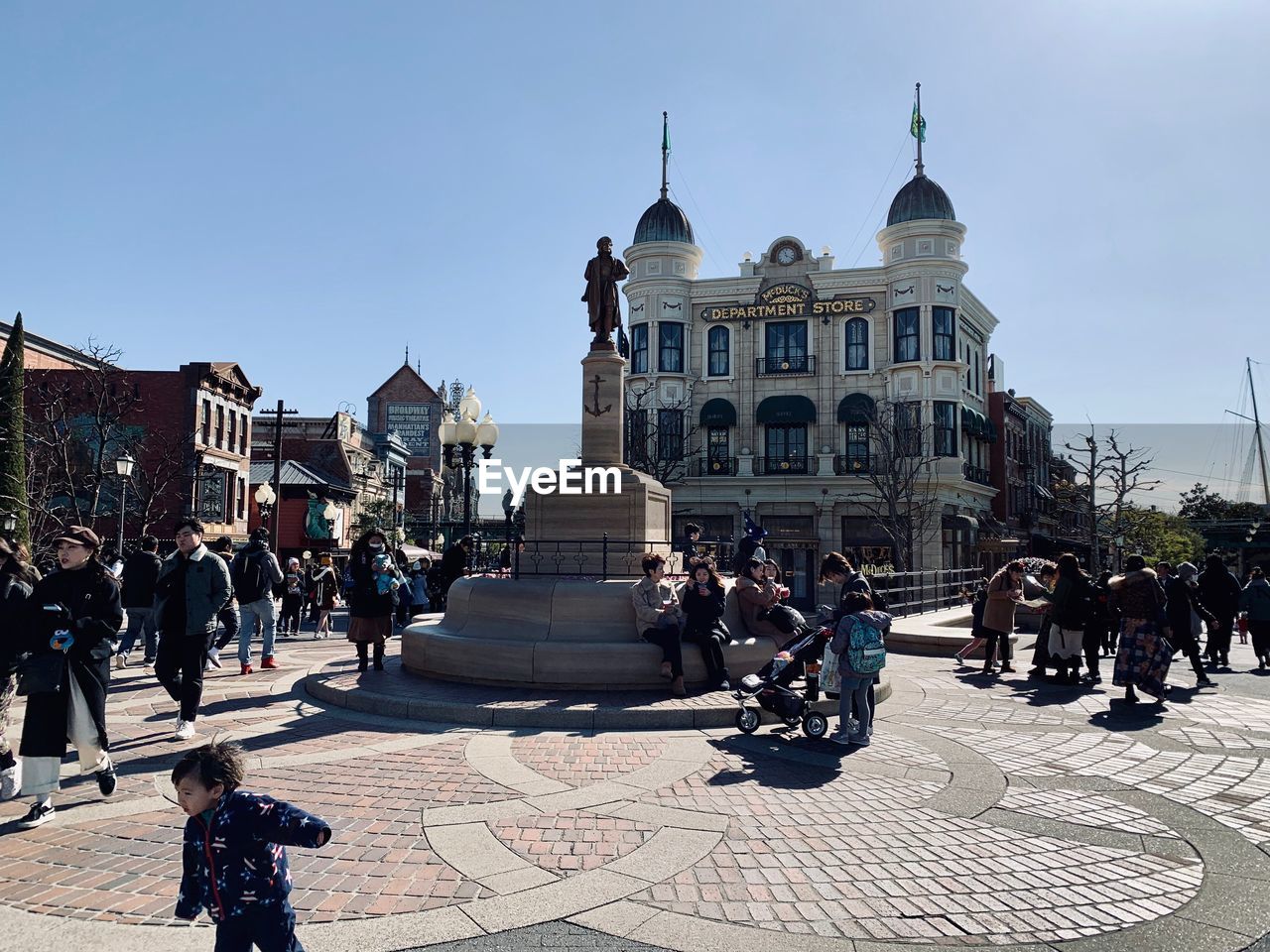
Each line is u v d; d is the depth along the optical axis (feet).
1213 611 41.75
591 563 33.99
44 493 82.02
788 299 127.54
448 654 30.04
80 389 99.91
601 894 13.01
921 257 120.57
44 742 16.16
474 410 52.44
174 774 8.96
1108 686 34.22
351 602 32.50
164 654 23.32
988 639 37.68
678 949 11.40
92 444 97.45
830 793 18.48
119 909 12.41
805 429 127.13
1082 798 18.34
